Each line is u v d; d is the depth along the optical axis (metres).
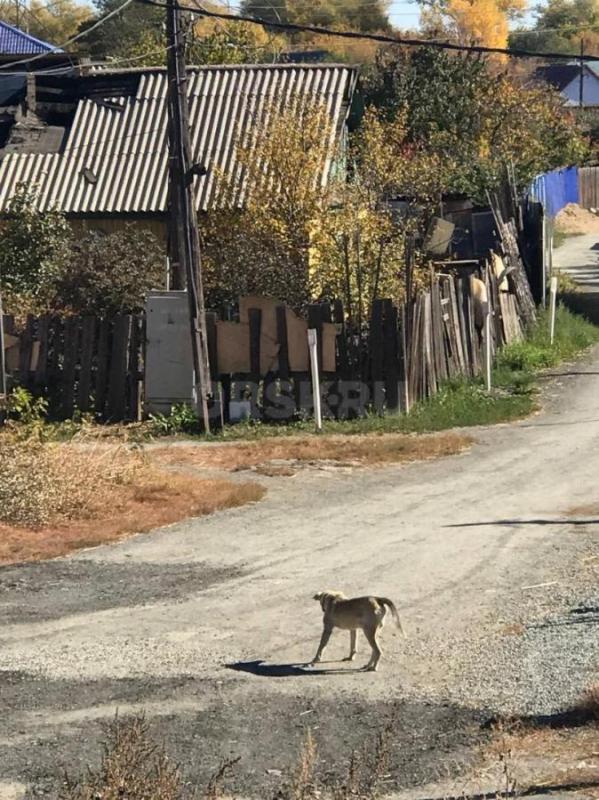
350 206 24.02
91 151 30.06
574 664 9.02
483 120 44.97
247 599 11.29
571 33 122.19
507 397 22.58
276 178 24.83
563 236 48.31
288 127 25.19
